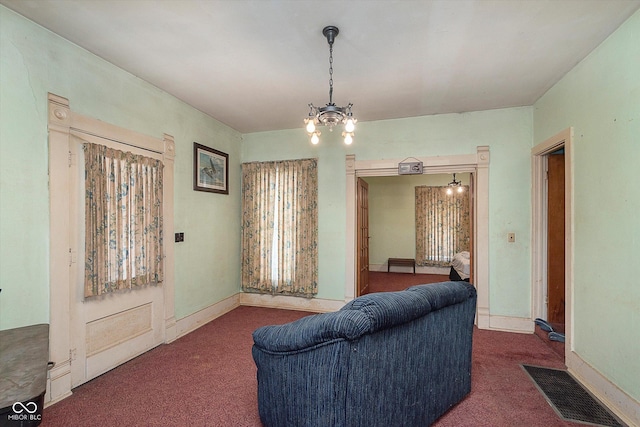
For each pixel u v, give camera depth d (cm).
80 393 226
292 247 441
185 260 347
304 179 435
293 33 214
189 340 328
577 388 234
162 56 246
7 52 190
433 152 389
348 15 194
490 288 368
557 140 289
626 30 198
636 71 190
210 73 276
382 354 158
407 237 768
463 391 216
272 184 450
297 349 160
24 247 198
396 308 157
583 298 244
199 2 182
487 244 368
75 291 230
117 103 264
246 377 251
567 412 204
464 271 530
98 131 246
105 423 194
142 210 285
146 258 289
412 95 325
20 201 196
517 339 333
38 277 206
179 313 338
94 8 188
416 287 190
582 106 248
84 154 234
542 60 250
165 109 318
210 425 192
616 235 207
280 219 446
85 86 237
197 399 220
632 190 194
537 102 340
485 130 371
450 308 200
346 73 275
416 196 758
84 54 236
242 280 463
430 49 234
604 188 220
